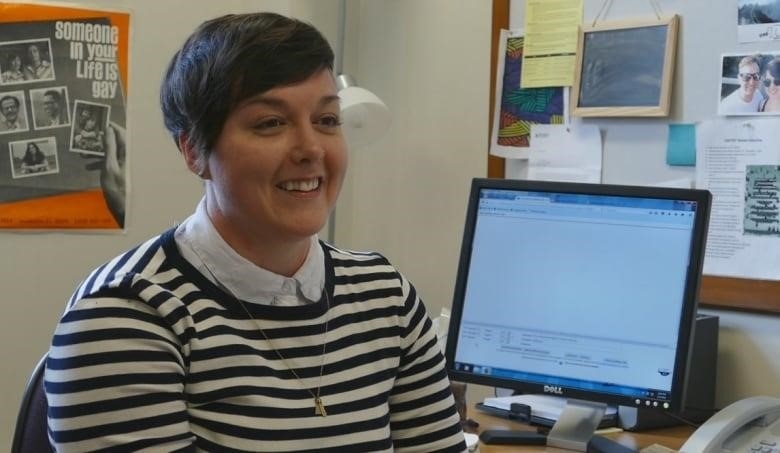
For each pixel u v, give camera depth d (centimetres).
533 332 163
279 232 107
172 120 110
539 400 180
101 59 243
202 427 103
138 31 247
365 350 117
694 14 179
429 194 234
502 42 210
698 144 179
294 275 111
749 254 172
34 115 236
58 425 97
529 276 164
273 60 103
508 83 210
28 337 238
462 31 224
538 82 203
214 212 110
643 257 156
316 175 108
